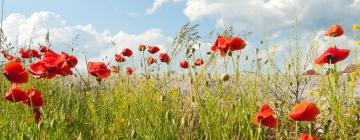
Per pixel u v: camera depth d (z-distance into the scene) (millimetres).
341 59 1382
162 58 2008
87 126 1715
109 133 1646
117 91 2104
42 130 1365
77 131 1645
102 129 1631
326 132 1517
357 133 1616
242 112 1623
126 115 1820
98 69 1701
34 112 1325
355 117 1746
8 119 1564
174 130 1543
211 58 1623
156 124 1581
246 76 1988
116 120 1735
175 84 2049
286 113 1784
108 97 2057
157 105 1796
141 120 1690
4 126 1459
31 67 1310
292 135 1646
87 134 1682
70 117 1631
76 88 2027
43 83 1952
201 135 1562
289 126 1708
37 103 1268
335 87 1671
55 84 2039
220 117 1630
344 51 1370
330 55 1378
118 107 1918
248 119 1412
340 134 1592
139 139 1531
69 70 1340
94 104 1866
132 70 2291
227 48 1501
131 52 2264
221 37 1514
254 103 1739
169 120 1505
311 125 1192
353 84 1764
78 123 1701
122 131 1677
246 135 1567
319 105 1746
